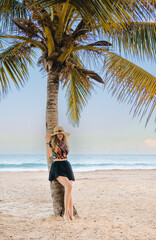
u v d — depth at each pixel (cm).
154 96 376
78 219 414
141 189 812
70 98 647
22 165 2909
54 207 434
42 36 440
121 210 497
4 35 440
